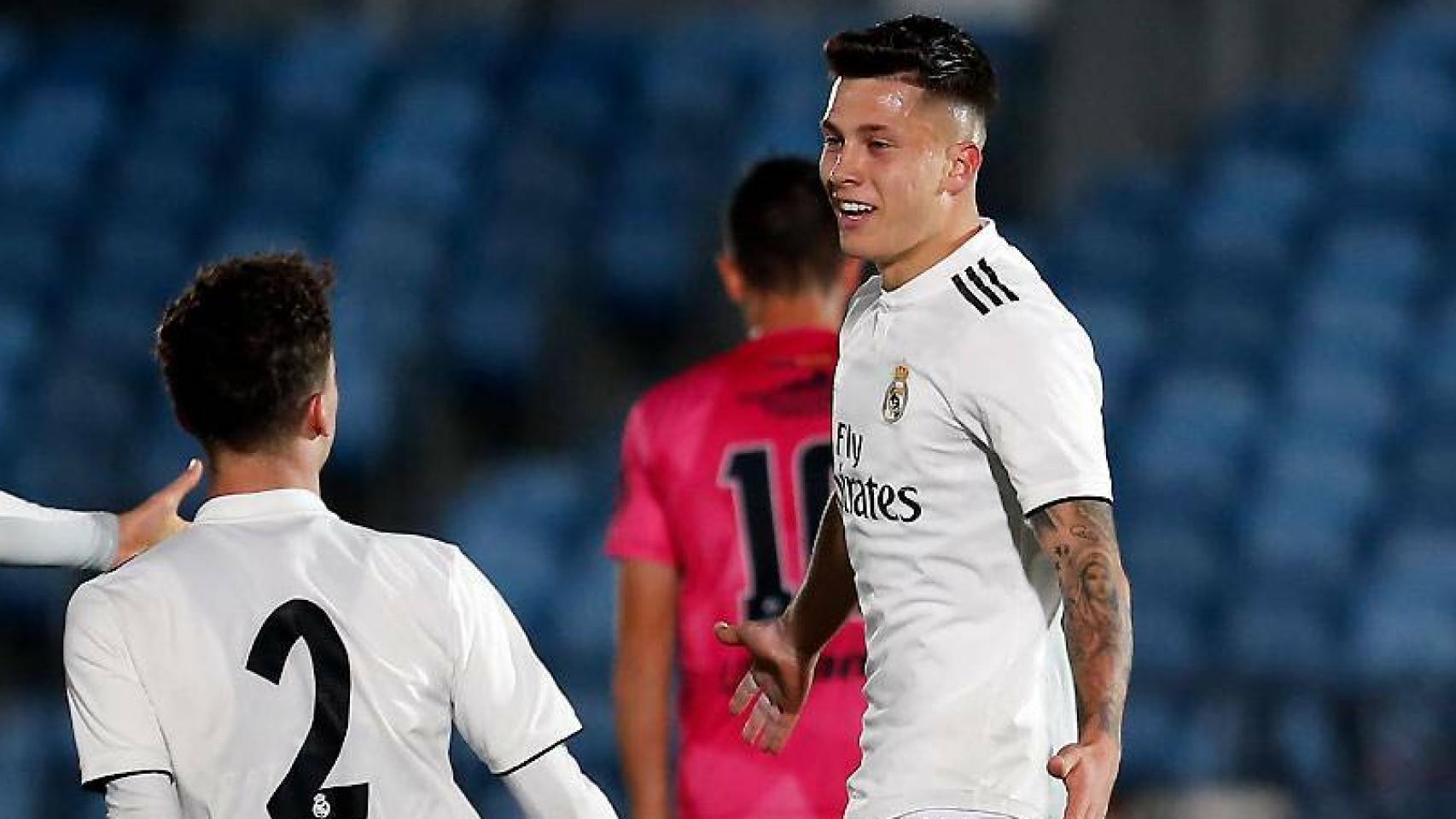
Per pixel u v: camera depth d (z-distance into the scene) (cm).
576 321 3866
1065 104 3844
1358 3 3850
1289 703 2830
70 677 1033
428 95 4122
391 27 4434
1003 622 1035
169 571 1042
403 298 3812
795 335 1511
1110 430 3316
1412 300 3425
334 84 4191
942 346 1034
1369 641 2908
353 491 3666
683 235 3869
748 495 1492
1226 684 2853
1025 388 1006
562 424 3806
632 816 1535
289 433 1073
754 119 3922
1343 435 3222
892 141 1048
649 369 3862
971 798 1024
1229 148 3719
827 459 1491
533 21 4375
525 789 1075
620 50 4144
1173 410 3303
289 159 4109
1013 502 1034
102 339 3900
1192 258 3575
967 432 1030
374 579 1052
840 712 1437
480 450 3778
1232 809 2689
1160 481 3206
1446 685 2803
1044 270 3641
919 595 1045
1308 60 3825
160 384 3866
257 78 4256
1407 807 2719
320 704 1027
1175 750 2806
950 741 1028
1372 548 3077
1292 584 3038
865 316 1090
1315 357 3344
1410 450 3197
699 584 1501
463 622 1059
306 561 1051
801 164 1530
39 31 4656
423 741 1042
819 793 1445
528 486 3475
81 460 3759
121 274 4000
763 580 1488
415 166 3997
